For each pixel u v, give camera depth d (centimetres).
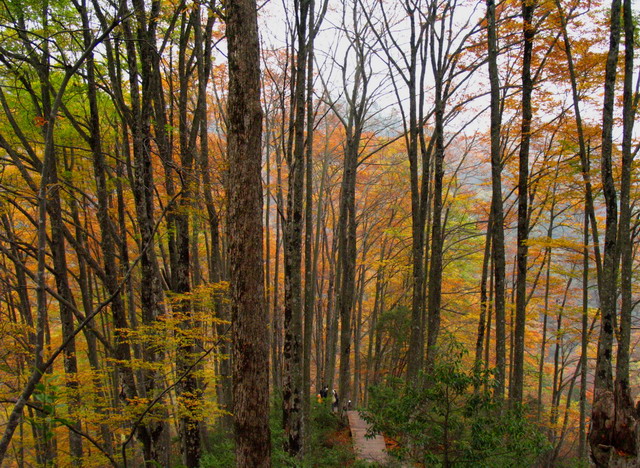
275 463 939
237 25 514
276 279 1744
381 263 1728
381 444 1182
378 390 1069
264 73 1588
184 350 775
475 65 1155
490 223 1360
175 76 1273
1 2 779
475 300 2184
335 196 2450
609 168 808
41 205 409
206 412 737
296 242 1004
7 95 923
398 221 2106
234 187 522
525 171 1041
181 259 926
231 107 521
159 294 857
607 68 801
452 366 612
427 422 641
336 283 1798
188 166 950
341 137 2055
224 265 1566
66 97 910
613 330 827
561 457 1589
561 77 1043
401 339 1717
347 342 1427
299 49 988
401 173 1964
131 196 1240
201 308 841
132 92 816
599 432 514
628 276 772
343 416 1444
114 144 1130
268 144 1548
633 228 1059
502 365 984
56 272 893
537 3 957
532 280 1947
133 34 874
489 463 606
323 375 2288
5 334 818
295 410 972
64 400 635
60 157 1155
